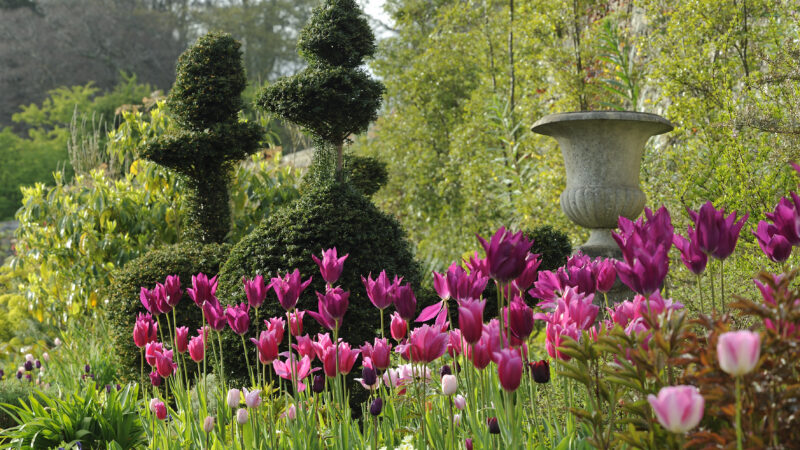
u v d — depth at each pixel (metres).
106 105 28.12
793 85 4.94
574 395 2.24
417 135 13.19
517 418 1.92
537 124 5.88
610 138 5.62
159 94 8.27
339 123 4.75
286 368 2.40
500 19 12.31
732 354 1.00
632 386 1.36
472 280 1.87
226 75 6.41
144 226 6.92
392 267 4.03
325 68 4.86
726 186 4.91
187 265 5.12
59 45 36.91
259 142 6.57
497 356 1.57
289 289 2.35
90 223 6.78
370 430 2.26
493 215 9.88
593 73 9.01
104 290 6.67
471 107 11.34
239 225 7.11
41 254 6.95
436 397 2.49
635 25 9.98
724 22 6.20
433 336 1.92
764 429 1.17
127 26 38.69
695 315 3.30
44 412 3.77
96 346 6.25
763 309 1.21
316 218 3.99
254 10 37.84
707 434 1.20
